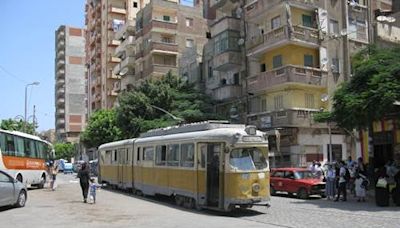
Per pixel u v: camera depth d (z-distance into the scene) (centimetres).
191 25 6209
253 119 3903
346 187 2308
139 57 6391
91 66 10031
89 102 10275
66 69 14125
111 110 6600
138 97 4656
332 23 3903
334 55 3859
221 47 4328
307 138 3591
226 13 4656
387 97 1961
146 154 2533
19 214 1739
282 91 3722
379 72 2142
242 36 4247
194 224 1449
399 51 2353
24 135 3028
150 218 1612
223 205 1762
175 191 2112
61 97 14438
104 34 8994
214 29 4512
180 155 2103
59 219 1591
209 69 4906
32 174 3106
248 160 1797
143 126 4409
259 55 4044
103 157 3384
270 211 1844
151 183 2419
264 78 3847
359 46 3988
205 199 1867
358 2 4175
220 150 1814
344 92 2264
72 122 13950
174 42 6062
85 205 2086
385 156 2845
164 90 4656
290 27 3619
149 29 6044
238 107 4175
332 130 3700
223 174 1780
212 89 4606
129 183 2791
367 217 1608
